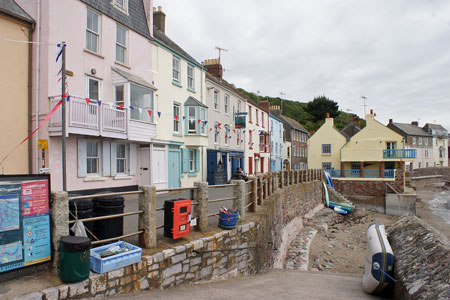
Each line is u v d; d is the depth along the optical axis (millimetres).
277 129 38719
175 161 16984
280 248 12812
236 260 7414
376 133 36062
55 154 10281
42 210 4129
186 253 5738
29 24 10148
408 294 4992
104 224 5047
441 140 64625
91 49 11859
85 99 10086
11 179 3834
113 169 12781
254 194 9859
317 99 69938
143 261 4824
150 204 5398
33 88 10227
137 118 13484
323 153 40188
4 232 3746
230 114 24781
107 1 12555
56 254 4094
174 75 17375
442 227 22047
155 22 19031
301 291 6254
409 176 49844
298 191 19625
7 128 9602
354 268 12234
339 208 25812
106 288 4254
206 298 4832
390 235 8773
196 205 6777
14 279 3854
